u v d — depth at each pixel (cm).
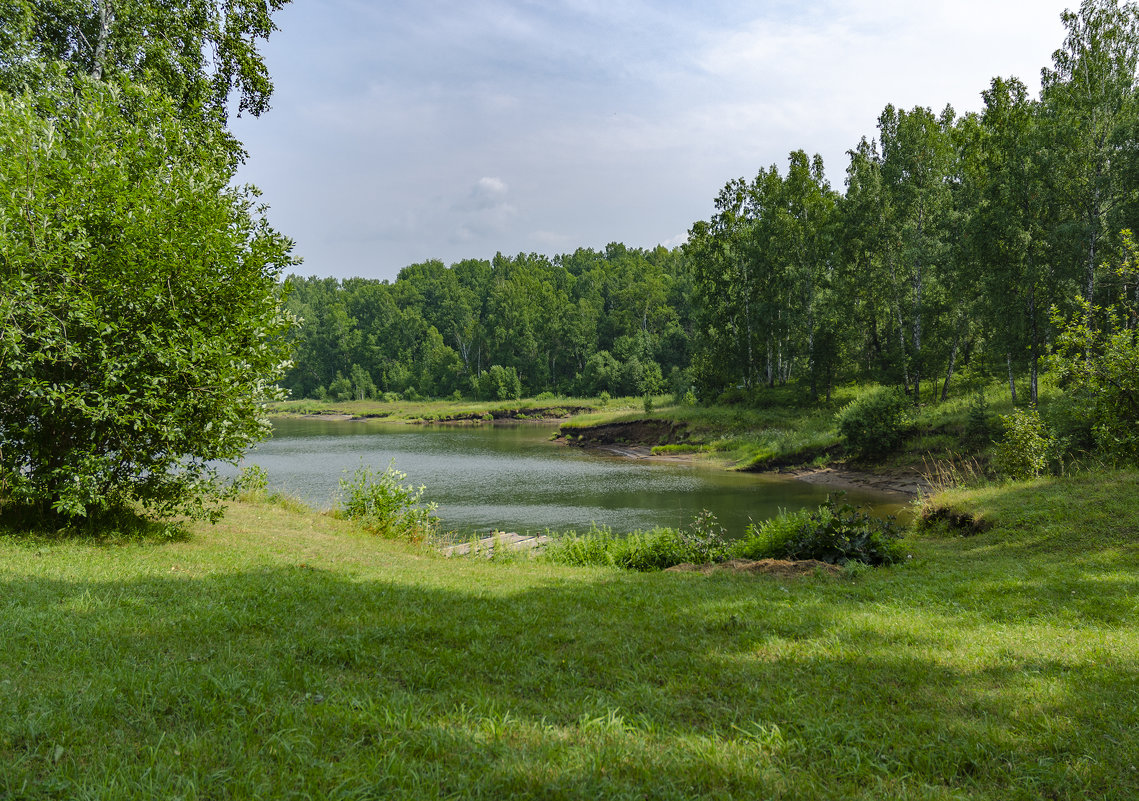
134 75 1641
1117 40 2912
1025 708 438
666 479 3525
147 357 984
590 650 571
